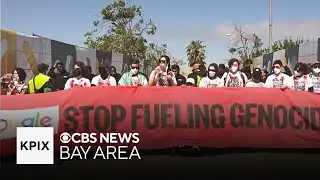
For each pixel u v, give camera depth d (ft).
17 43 30.01
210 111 14.19
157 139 14.25
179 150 14.98
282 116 14.20
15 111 14.29
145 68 95.25
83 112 14.16
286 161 15.81
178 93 14.51
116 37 100.58
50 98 14.57
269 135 14.23
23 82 26.50
